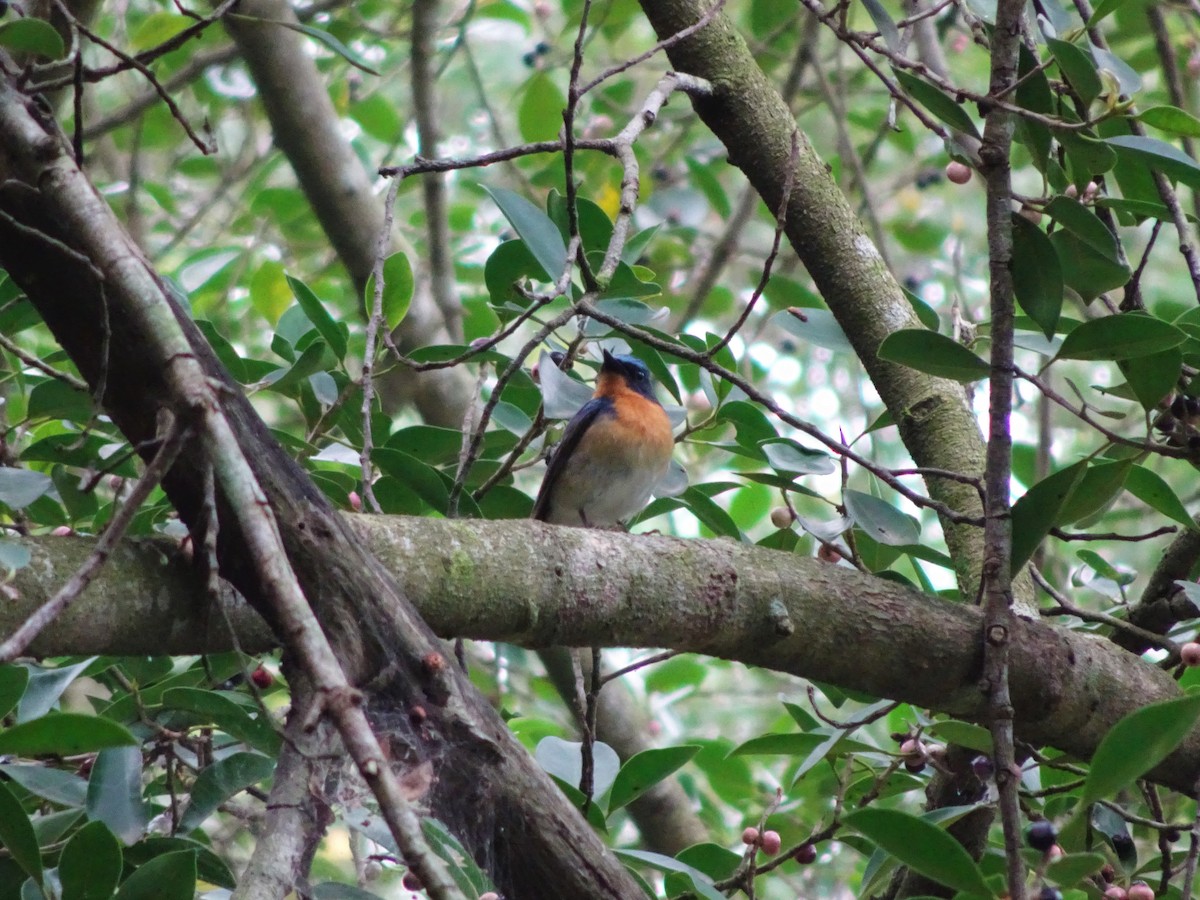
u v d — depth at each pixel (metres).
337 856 11.93
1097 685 7.35
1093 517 7.95
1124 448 8.02
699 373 9.27
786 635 6.84
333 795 5.52
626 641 6.65
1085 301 7.39
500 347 13.90
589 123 18.27
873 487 9.29
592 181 17.09
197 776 7.08
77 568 5.57
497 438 9.48
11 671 5.66
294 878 5.00
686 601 6.67
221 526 5.56
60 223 5.39
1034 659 7.18
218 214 18.86
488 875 5.91
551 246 7.88
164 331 4.79
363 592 5.76
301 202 16.17
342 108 17.28
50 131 5.89
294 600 4.09
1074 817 6.16
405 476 7.98
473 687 6.03
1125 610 8.91
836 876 12.41
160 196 16.12
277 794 5.26
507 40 20.56
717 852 8.11
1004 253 6.39
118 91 18.22
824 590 6.97
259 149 19.66
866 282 9.21
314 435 8.55
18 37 5.84
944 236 19.59
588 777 7.36
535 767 5.95
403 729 5.72
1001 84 6.54
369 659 5.70
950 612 7.16
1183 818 10.72
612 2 16.61
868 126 18.31
